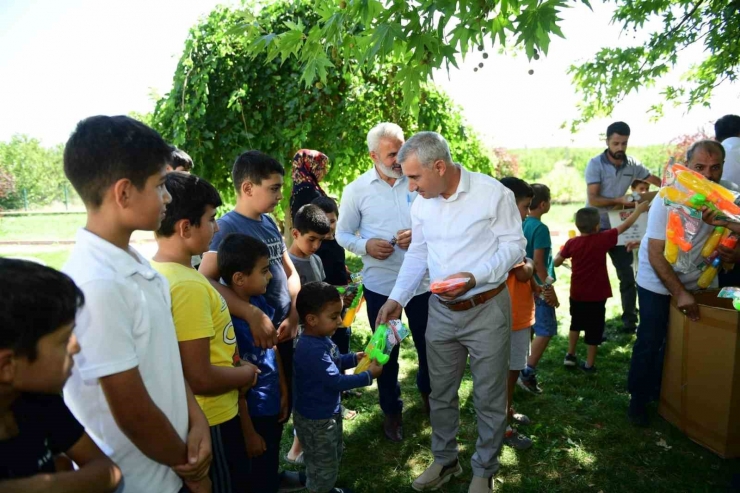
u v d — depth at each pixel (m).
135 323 1.27
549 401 3.68
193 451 1.41
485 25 2.53
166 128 5.40
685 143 11.44
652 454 3.01
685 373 3.13
